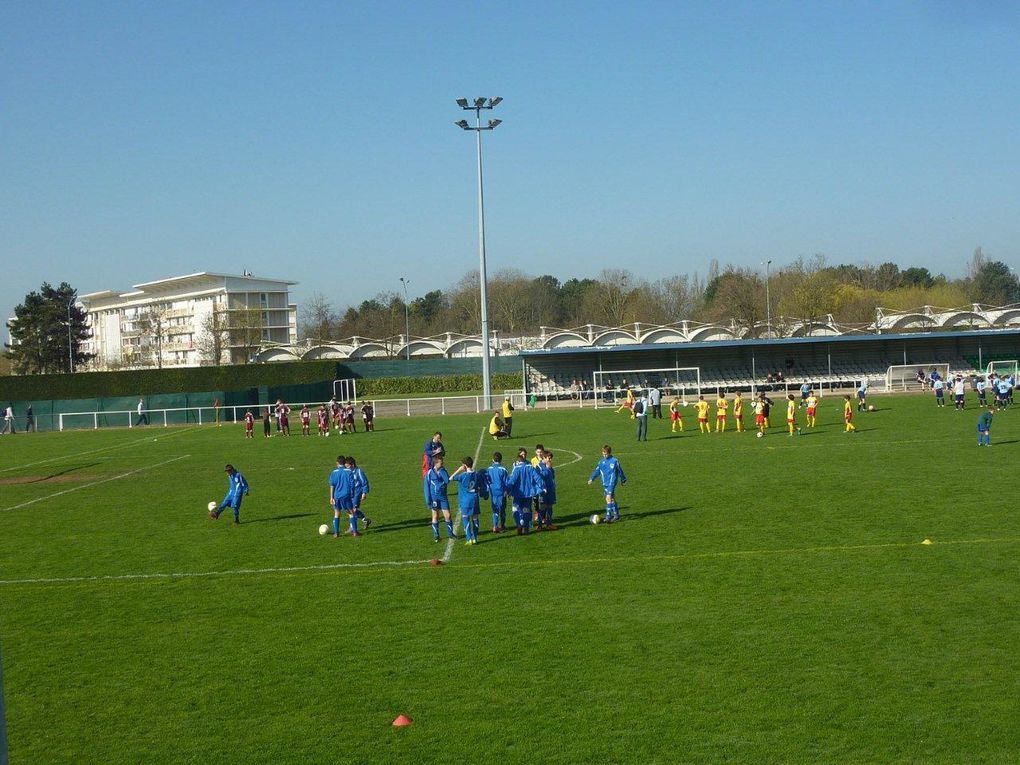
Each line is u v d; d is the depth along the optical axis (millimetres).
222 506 25859
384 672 13102
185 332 146000
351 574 18969
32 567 20969
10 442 60906
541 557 19750
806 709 11188
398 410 73938
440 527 23594
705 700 11594
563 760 10164
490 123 67875
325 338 143875
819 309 118562
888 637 13531
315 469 37656
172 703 12352
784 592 16094
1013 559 17641
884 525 21219
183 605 17172
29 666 14070
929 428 43219
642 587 16906
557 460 37188
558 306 193250
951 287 150500
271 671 13367
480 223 68312
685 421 54031
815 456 34781
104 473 39406
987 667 12227
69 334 124875
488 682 12531
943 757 9844
